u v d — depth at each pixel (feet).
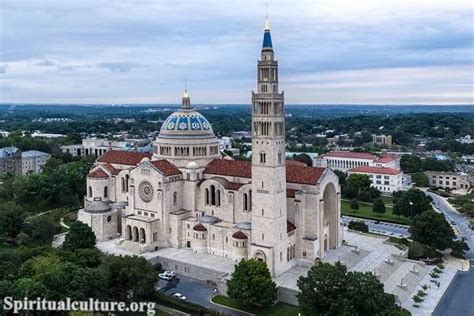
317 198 547.90
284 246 533.14
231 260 568.00
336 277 402.93
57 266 428.56
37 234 651.66
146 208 633.61
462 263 617.21
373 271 534.78
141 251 597.11
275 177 509.35
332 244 606.96
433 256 626.64
